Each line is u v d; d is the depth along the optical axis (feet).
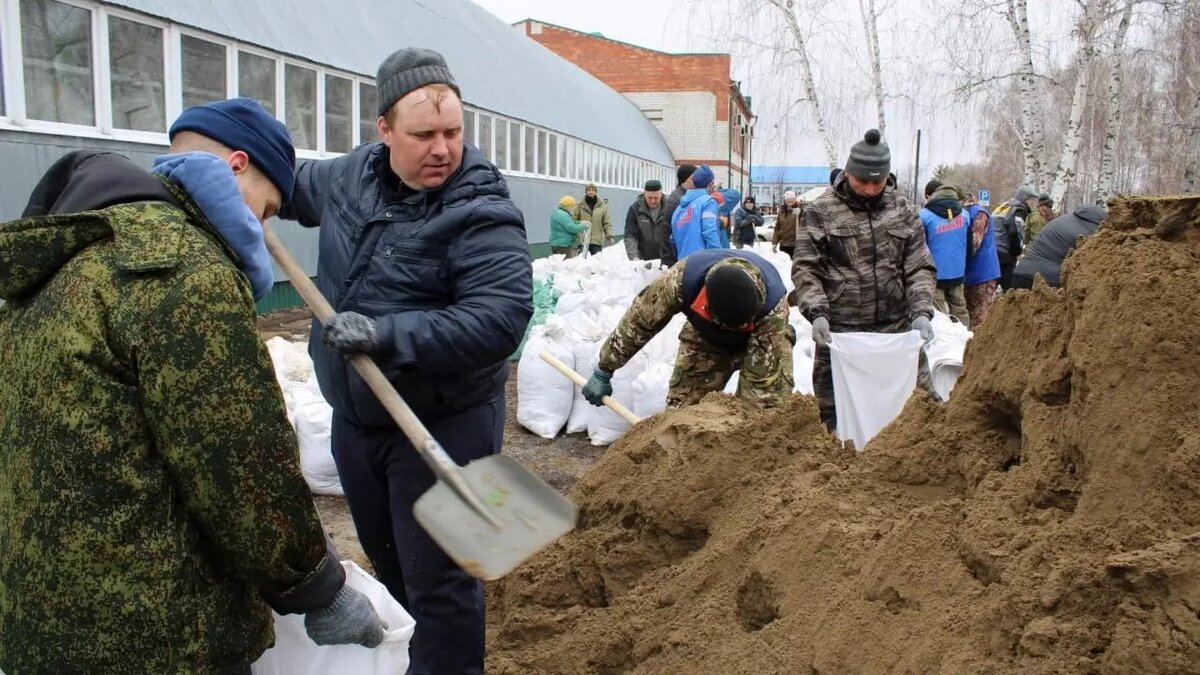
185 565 5.24
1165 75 68.49
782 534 8.21
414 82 7.63
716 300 11.78
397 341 7.27
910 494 8.43
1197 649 5.11
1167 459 6.05
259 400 5.23
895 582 6.85
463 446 8.19
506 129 63.67
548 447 20.08
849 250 15.81
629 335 13.38
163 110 30.01
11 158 24.26
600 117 99.04
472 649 8.39
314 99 39.34
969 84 58.03
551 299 30.48
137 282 5.03
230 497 5.18
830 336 15.26
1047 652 5.60
